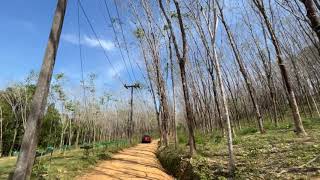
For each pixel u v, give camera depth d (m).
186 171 13.37
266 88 37.28
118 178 14.22
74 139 52.41
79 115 42.59
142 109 77.88
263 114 42.94
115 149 32.72
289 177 8.69
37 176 12.53
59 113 38.53
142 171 16.50
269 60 25.89
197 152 15.92
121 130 68.12
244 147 15.16
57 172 14.36
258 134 20.73
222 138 22.36
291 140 14.47
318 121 23.75
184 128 53.19
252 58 35.84
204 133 35.59
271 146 13.82
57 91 30.66
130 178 14.20
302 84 34.53
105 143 32.84
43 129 37.62
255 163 11.15
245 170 10.36
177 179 14.18
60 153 28.19
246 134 24.17
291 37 25.83
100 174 15.41
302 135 15.30
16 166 6.56
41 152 15.10
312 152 11.13
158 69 29.58
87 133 54.56
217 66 12.19
